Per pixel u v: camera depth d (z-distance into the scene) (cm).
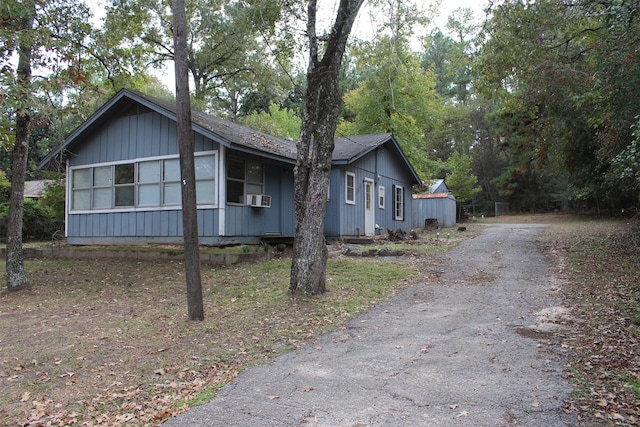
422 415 355
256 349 546
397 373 448
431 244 1495
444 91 4491
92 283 1024
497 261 1112
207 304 784
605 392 386
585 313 637
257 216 1395
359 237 1638
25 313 791
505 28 1227
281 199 1525
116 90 1380
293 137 3133
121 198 1402
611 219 2592
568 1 1143
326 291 828
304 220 810
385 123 2458
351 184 1675
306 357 509
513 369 447
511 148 3569
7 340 632
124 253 1280
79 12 972
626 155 712
